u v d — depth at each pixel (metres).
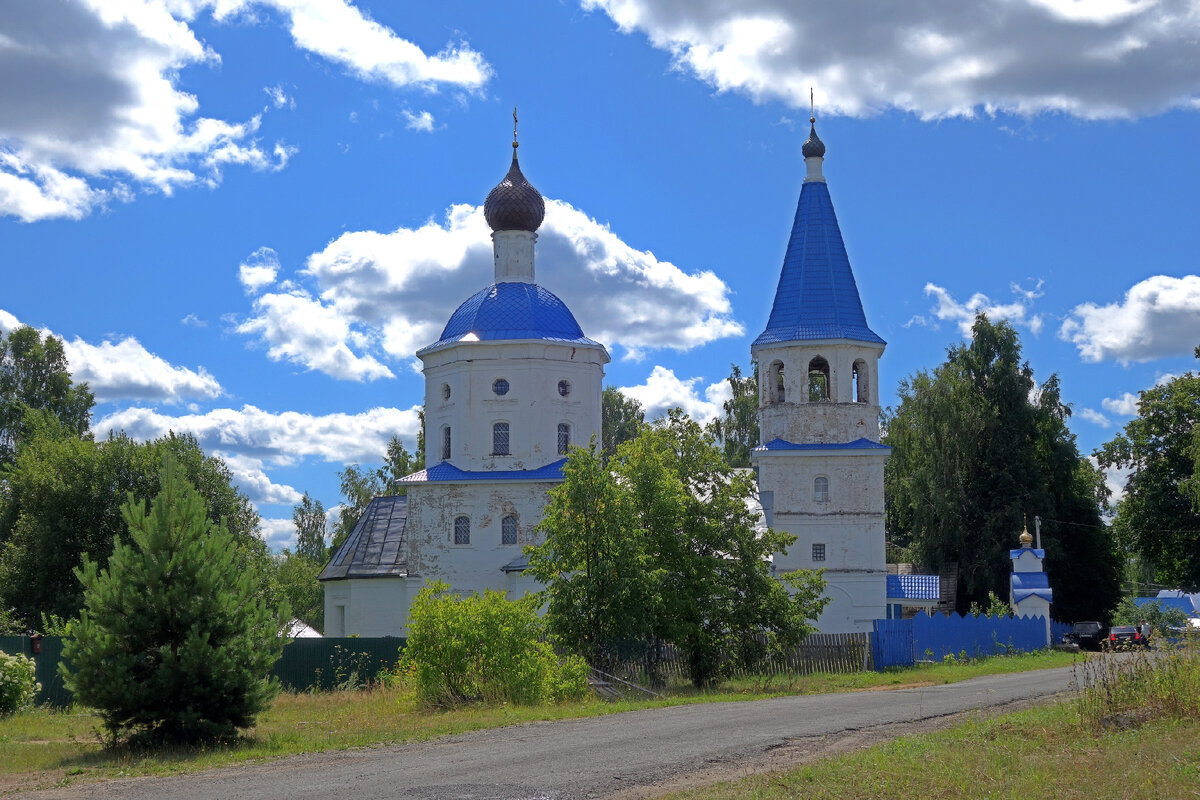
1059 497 69.75
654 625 32.84
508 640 27.61
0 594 46.91
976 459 68.38
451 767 15.76
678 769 15.20
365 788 14.22
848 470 51.78
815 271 53.28
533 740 18.59
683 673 34.94
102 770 17.08
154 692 19.98
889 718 20.53
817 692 32.19
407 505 50.19
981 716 20.02
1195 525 64.50
